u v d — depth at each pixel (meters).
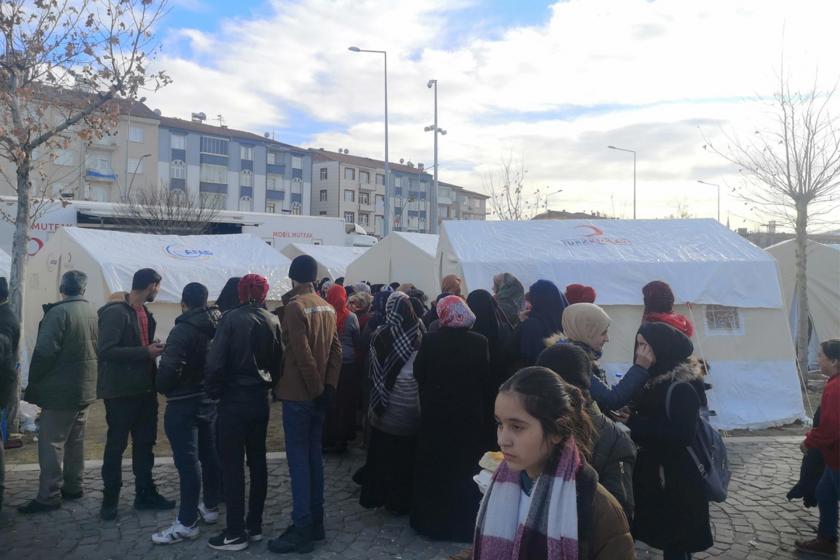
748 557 4.55
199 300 4.95
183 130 58.59
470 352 4.74
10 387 5.27
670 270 8.85
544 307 4.79
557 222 10.34
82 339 5.29
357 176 77.88
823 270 13.49
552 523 1.85
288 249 20.97
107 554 4.48
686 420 3.32
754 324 8.90
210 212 26.48
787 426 8.59
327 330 4.82
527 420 1.90
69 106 8.05
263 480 4.71
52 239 12.52
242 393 4.50
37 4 7.37
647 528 3.46
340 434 7.04
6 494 5.65
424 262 15.09
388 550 4.61
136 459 5.27
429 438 4.79
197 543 4.68
